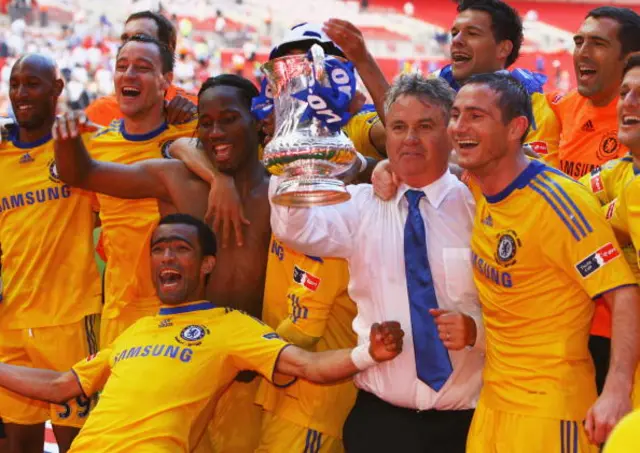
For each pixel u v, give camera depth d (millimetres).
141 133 4980
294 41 4129
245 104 4207
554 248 3240
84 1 33750
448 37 34969
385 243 3723
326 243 3719
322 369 3707
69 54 28922
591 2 37219
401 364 3695
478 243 3465
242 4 36500
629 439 1457
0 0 32031
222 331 3967
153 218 4738
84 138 5074
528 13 36375
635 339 3131
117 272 4832
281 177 3449
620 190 3520
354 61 3973
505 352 3418
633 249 3598
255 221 4312
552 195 3254
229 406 4348
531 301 3336
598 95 4430
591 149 4531
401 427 3736
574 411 3289
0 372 4129
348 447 3887
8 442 5234
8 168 5016
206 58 29984
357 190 3844
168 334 3984
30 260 4953
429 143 3555
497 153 3289
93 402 4887
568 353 3309
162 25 5973
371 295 3775
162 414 3779
